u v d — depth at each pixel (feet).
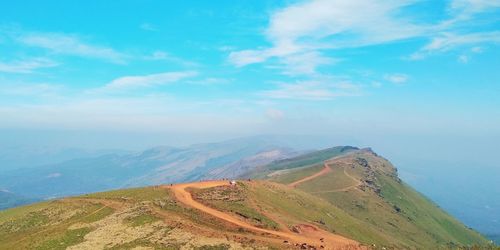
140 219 353.92
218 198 458.50
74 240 344.28
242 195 490.49
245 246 287.28
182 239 299.79
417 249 635.66
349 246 334.44
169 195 459.73
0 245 397.39
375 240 588.91
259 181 617.21
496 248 353.31
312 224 470.39
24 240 385.70
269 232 356.79
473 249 372.99
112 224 359.66
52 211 470.39
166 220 341.82
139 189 510.99
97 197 491.31
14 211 508.53
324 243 341.21
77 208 454.40
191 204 420.36
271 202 509.35
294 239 337.72
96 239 331.36
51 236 368.89
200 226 334.85
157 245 295.07
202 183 554.46
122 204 432.66
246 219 397.19
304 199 604.90
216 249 282.36
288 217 461.37
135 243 305.32
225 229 339.98
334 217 594.65
